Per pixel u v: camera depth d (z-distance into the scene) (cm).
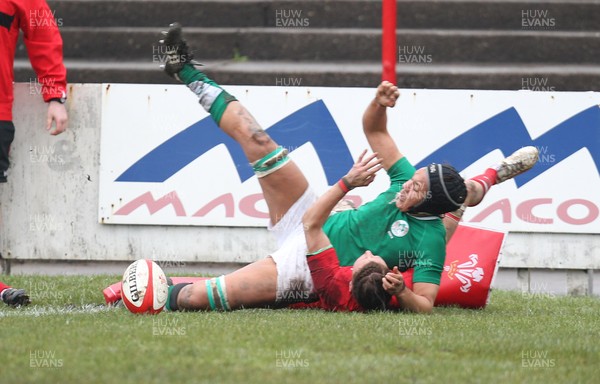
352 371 1164
